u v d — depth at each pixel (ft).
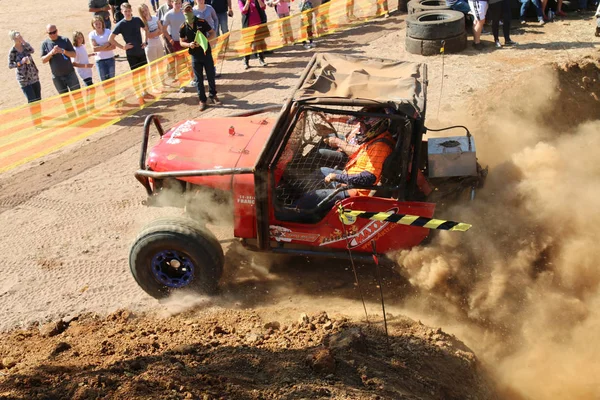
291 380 14.40
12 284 20.38
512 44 43.68
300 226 18.67
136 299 19.44
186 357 15.60
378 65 19.84
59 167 29.50
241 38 43.50
